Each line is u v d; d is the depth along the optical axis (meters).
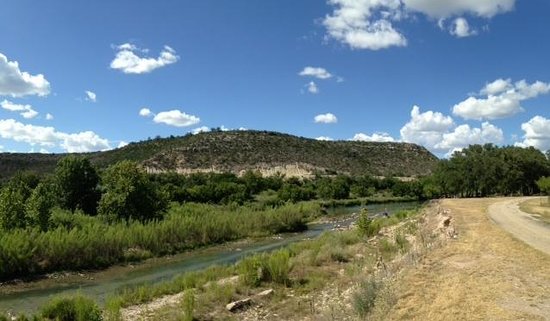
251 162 166.75
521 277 16.52
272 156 174.50
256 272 20.52
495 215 42.88
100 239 32.38
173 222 40.03
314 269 23.06
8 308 20.69
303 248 29.59
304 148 190.50
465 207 54.97
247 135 186.50
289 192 93.12
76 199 50.72
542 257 20.33
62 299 16.23
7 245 27.39
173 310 17.11
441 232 30.80
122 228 36.06
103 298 22.31
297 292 19.22
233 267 24.88
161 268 31.12
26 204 35.91
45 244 29.64
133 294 19.88
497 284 15.50
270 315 16.50
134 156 160.50
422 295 14.42
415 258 20.73
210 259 34.41
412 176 188.75
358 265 22.88
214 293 18.48
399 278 16.75
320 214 67.75
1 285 25.56
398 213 55.56
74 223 38.69
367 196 112.12
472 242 25.02
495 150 110.06
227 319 16.11
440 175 110.88
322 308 16.20
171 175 113.88
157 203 45.62
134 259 33.72
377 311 13.36
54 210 43.41
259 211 54.66
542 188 82.81
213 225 42.75
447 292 14.65
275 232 49.28
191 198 73.62
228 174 117.69
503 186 103.50
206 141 174.38
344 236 33.16
